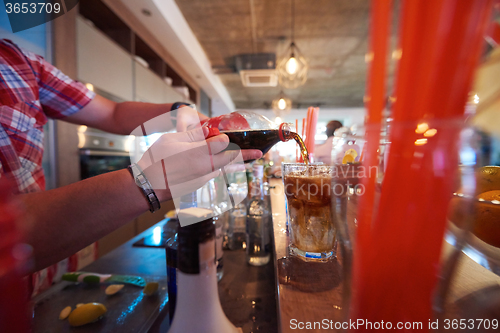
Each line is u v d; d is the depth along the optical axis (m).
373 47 0.15
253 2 2.89
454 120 0.14
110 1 2.27
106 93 2.21
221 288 0.53
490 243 0.25
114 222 0.39
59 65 1.66
